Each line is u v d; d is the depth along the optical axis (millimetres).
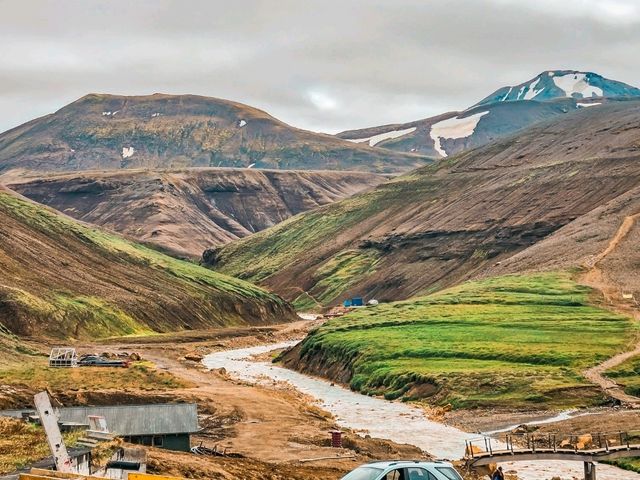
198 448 66250
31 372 117562
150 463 43906
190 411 65375
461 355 127500
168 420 64312
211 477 44844
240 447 73250
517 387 107312
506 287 179625
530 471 68125
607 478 66188
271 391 115875
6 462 35625
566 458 62938
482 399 104438
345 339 147750
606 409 96750
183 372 135125
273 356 178125
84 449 37406
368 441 78438
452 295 179125
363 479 28781
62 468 31000
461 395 107000
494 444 80000
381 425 93250
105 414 63406
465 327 147250
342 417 98875
